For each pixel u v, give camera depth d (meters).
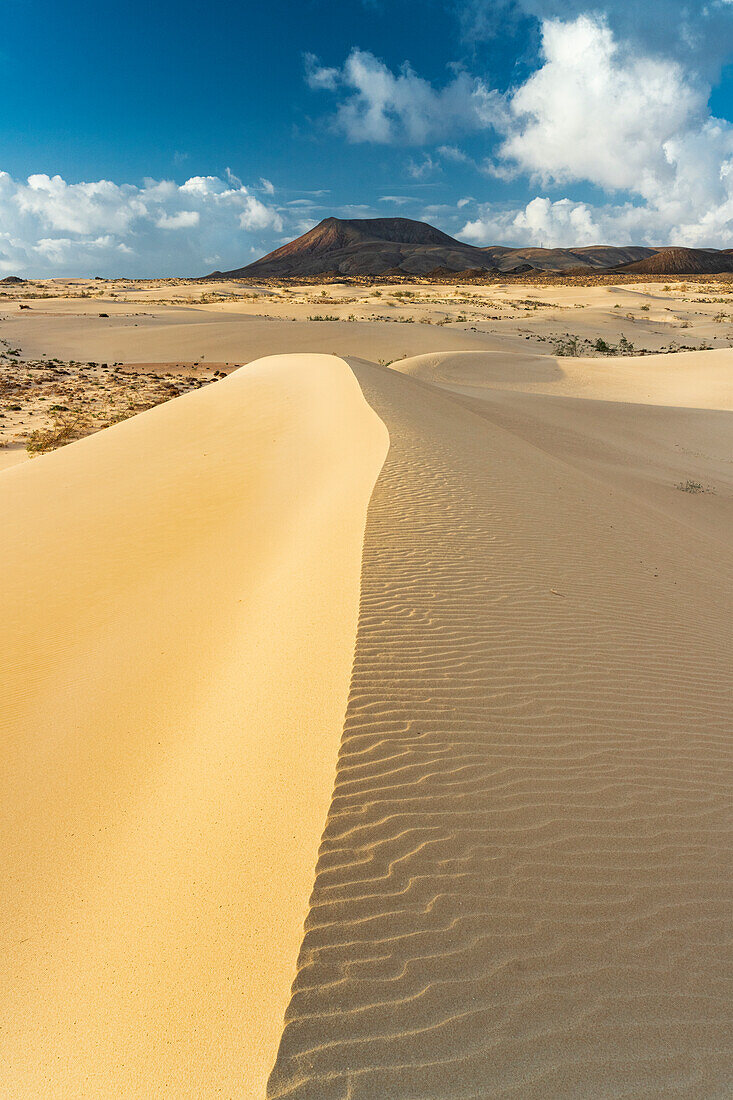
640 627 7.29
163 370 56.00
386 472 12.03
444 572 7.73
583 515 11.83
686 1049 2.92
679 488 20.42
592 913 3.54
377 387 23.69
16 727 6.91
